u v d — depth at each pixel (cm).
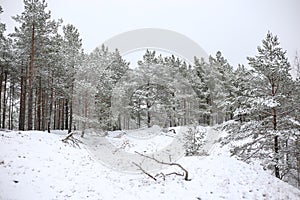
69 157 1236
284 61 1381
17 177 809
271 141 1400
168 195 856
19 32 2197
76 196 783
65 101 2827
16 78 2867
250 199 842
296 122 1233
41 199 711
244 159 1409
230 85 3241
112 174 1109
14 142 1220
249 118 1479
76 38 2545
